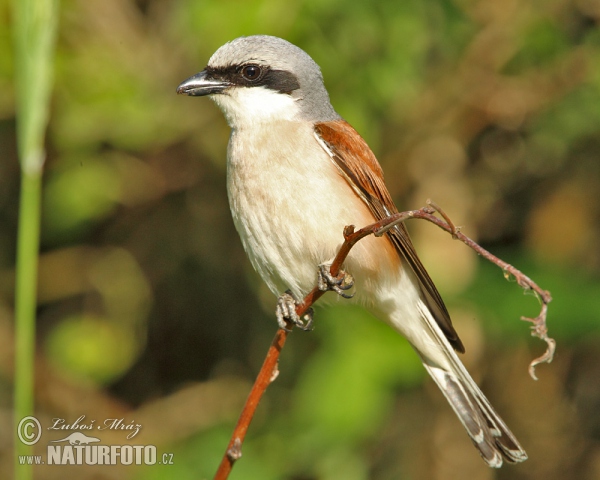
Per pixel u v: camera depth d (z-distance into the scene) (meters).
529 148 12.23
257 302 12.59
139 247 12.79
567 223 12.53
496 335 10.89
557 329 9.75
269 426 11.19
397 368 9.84
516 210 12.70
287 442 10.75
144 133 11.38
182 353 12.91
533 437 12.36
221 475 4.92
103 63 11.19
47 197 11.91
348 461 10.66
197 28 9.85
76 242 12.80
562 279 10.48
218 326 12.81
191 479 10.44
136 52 11.52
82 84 11.04
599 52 11.45
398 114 11.10
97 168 11.79
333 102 10.40
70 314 12.98
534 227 12.61
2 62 11.02
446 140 11.73
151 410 12.09
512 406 12.30
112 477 11.34
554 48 11.48
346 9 9.95
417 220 11.65
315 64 7.85
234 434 4.98
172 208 12.54
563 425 12.32
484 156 12.36
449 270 11.36
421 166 11.69
